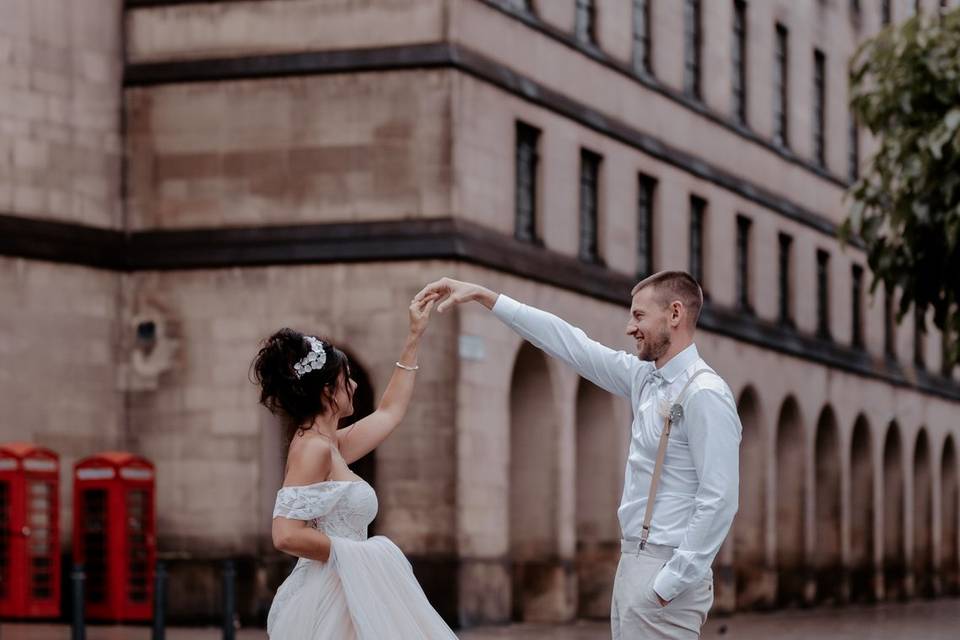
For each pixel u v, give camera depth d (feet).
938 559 199.21
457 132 101.45
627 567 30.04
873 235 78.84
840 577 166.91
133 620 96.48
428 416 100.27
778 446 157.69
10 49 100.99
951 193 76.02
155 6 104.99
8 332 100.07
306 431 29.86
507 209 106.83
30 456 93.61
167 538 102.73
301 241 102.17
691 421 29.68
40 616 94.02
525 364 111.86
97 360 103.14
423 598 29.91
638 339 30.50
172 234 104.06
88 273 102.99
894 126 79.71
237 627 100.48
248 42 103.96
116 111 105.09
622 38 124.26
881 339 181.16
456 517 99.86
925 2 194.18
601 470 119.03
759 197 147.43
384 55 101.91
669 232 130.11
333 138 102.58
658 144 127.95
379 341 100.99
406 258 100.78
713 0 140.87
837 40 170.40
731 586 140.26
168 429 103.35
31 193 101.45
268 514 101.71
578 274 114.01
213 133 104.12
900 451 186.50
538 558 112.16
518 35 109.19
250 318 102.73
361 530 29.99
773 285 152.05
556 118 113.19
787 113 158.40
